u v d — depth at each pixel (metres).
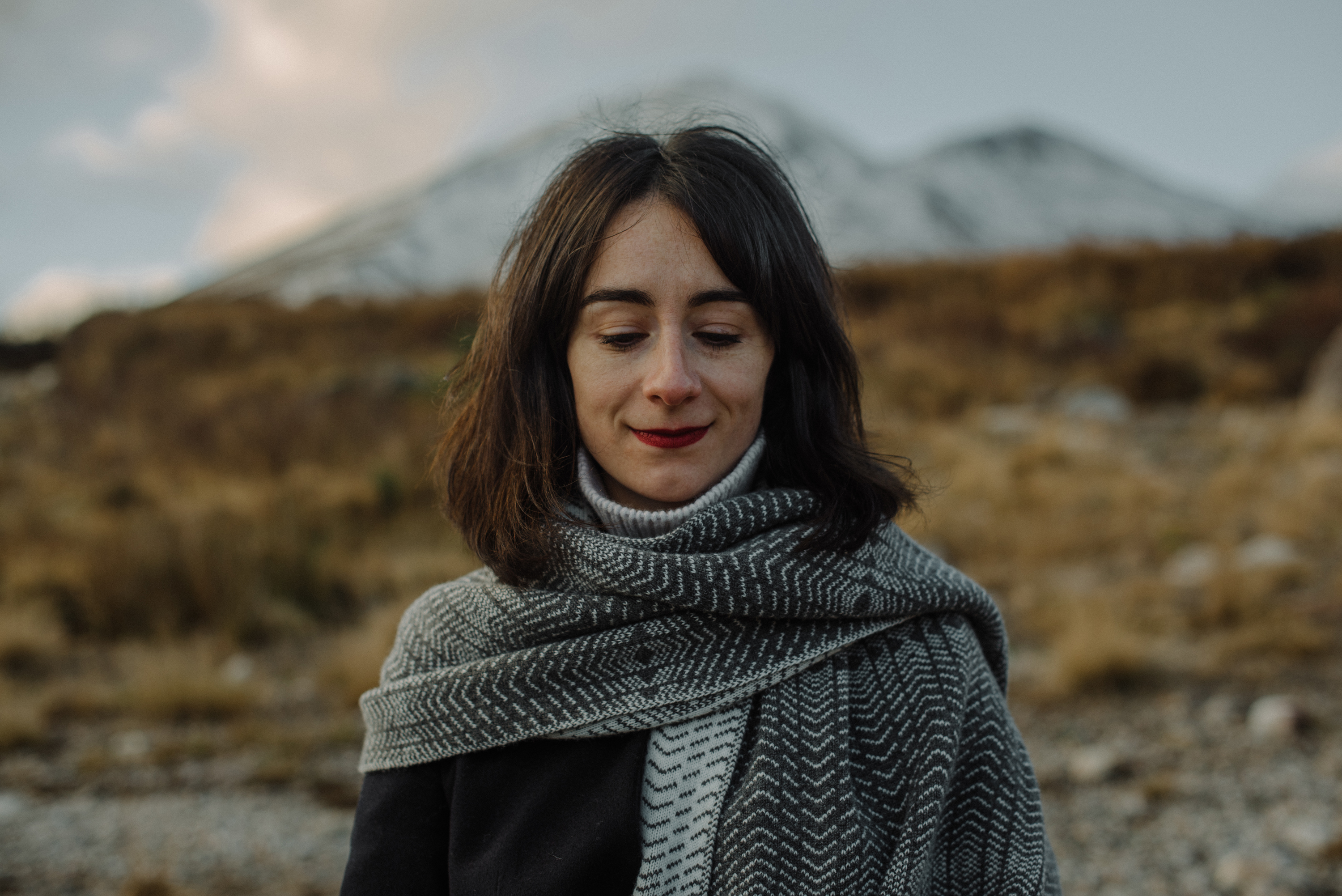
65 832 3.35
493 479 1.10
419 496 7.73
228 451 8.93
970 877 1.03
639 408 1.00
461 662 1.11
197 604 5.81
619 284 0.98
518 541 1.07
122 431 10.09
